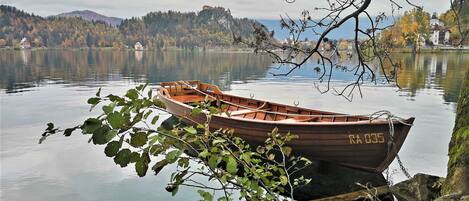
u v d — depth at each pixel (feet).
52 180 28.37
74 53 382.42
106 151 5.64
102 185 27.45
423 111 57.16
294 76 118.62
